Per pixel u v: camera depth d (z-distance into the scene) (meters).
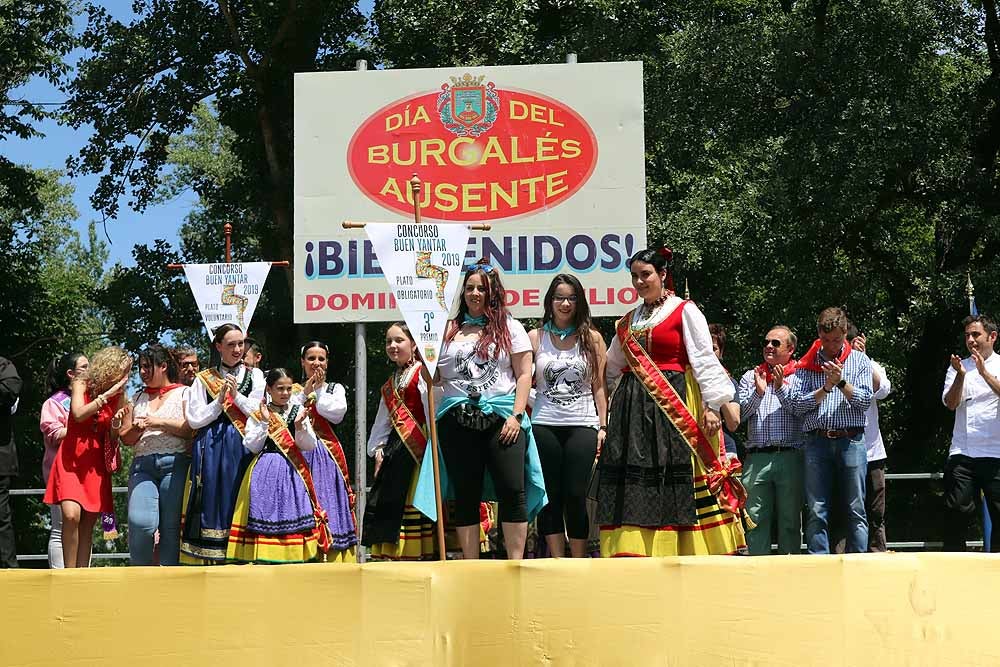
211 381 7.11
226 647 5.58
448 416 6.64
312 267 9.13
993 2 17.84
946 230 18.61
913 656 5.68
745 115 17.56
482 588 5.61
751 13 18.83
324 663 5.58
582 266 8.99
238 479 7.00
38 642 5.55
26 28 21.72
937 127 16.86
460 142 9.13
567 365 6.73
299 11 21.27
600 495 6.35
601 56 18.41
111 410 7.24
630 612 5.61
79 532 7.32
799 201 16.64
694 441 6.27
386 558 7.02
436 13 18.75
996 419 7.71
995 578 5.75
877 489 7.99
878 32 16.77
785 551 7.79
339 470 7.40
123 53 21.88
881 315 19.48
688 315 6.39
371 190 9.16
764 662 5.61
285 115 22.25
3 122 22.36
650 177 18.31
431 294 6.73
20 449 22.66
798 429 7.74
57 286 27.25
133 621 5.58
